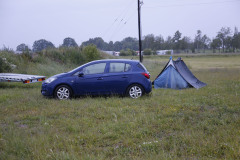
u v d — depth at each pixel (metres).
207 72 22.53
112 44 108.69
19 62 16.48
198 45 112.44
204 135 4.32
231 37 101.25
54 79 8.09
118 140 4.24
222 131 4.50
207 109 6.41
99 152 3.76
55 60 20.55
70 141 4.18
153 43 109.69
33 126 5.19
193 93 9.00
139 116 5.66
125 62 8.33
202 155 3.58
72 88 8.00
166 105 6.96
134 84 8.11
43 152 3.70
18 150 3.75
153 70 24.67
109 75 8.05
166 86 11.04
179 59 12.12
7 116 5.96
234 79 14.57
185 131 4.58
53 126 5.12
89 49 23.56
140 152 3.69
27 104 7.29
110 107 6.68
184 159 3.42
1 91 9.89
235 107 6.46
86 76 8.05
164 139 4.21
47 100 7.83
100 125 5.09
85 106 6.89
